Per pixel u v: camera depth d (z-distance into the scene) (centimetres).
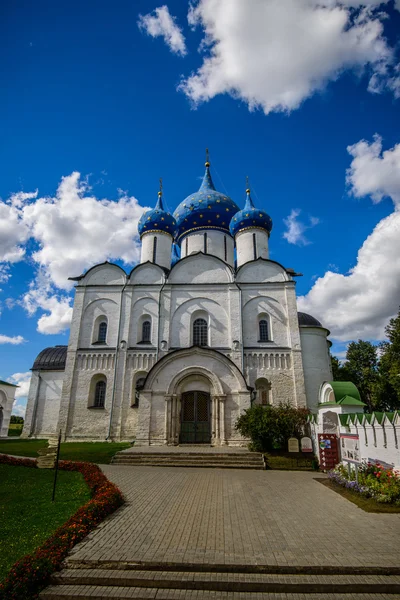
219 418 2408
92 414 2803
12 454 2197
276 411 2206
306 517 990
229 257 3734
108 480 1421
